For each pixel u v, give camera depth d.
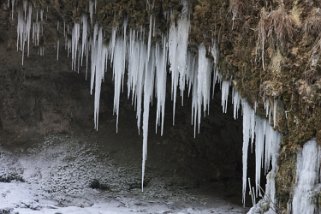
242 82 7.52
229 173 11.31
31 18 9.31
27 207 8.74
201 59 8.05
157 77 8.45
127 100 11.59
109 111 11.69
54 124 11.55
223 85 7.93
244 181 7.51
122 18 8.49
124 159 11.39
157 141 11.66
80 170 11.02
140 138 11.69
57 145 11.42
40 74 11.27
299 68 6.67
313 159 6.48
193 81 8.30
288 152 6.78
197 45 8.08
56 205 9.29
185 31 8.04
